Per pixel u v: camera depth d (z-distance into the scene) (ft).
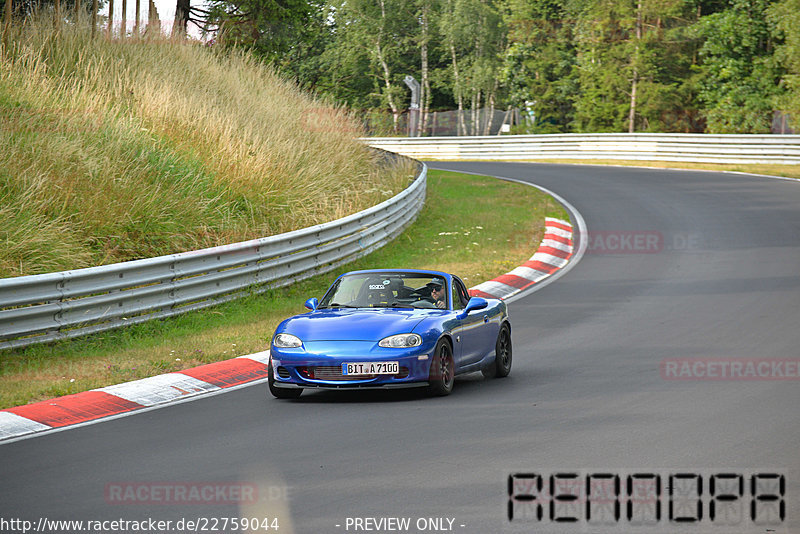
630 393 51.08
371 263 107.65
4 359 62.75
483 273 101.86
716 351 63.36
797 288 89.66
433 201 156.25
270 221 109.09
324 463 37.35
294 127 143.43
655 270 104.06
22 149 94.32
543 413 46.44
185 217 98.53
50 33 130.41
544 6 376.07
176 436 43.34
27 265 77.05
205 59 158.51
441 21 382.83
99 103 112.06
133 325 72.69
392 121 353.31
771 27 288.92
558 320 78.95
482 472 35.47
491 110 392.47
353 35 397.60
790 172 203.62
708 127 306.96
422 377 50.98
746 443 39.50
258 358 63.77
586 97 344.08
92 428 45.70
